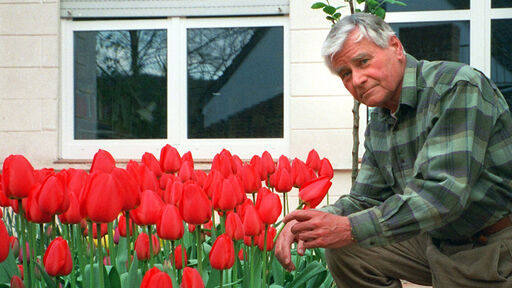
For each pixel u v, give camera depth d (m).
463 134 2.00
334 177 5.50
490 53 5.41
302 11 5.53
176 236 1.81
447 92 2.06
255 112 5.71
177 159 2.52
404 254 2.47
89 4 5.79
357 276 2.46
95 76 5.83
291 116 5.54
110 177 1.66
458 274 2.25
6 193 1.80
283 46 5.69
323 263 2.75
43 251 1.81
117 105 5.82
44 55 5.70
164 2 5.77
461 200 1.95
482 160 2.03
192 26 5.77
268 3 5.66
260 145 5.69
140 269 1.96
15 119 5.70
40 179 2.11
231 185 1.95
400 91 2.23
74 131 5.81
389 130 2.37
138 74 5.82
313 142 5.52
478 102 2.03
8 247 1.63
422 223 1.95
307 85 5.53
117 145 5.80
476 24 5.41
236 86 5.75
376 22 2.14
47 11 5.70
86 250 2.46
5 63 5.69
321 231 1.94
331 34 2.16
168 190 2.19
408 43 5.47
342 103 5.49
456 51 5.44
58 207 1.74
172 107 5.77
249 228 1.91
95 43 5.83
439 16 5.45
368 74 2.13
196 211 1.81
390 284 2.46
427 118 2.12
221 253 1.74
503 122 2.12
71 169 2.06
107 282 1.85
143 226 2.05
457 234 2.27
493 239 2.23
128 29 5.81
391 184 2.39
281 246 2.22
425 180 1.99
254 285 2.09
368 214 1.96
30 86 5.70
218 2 5.72
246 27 5.73
